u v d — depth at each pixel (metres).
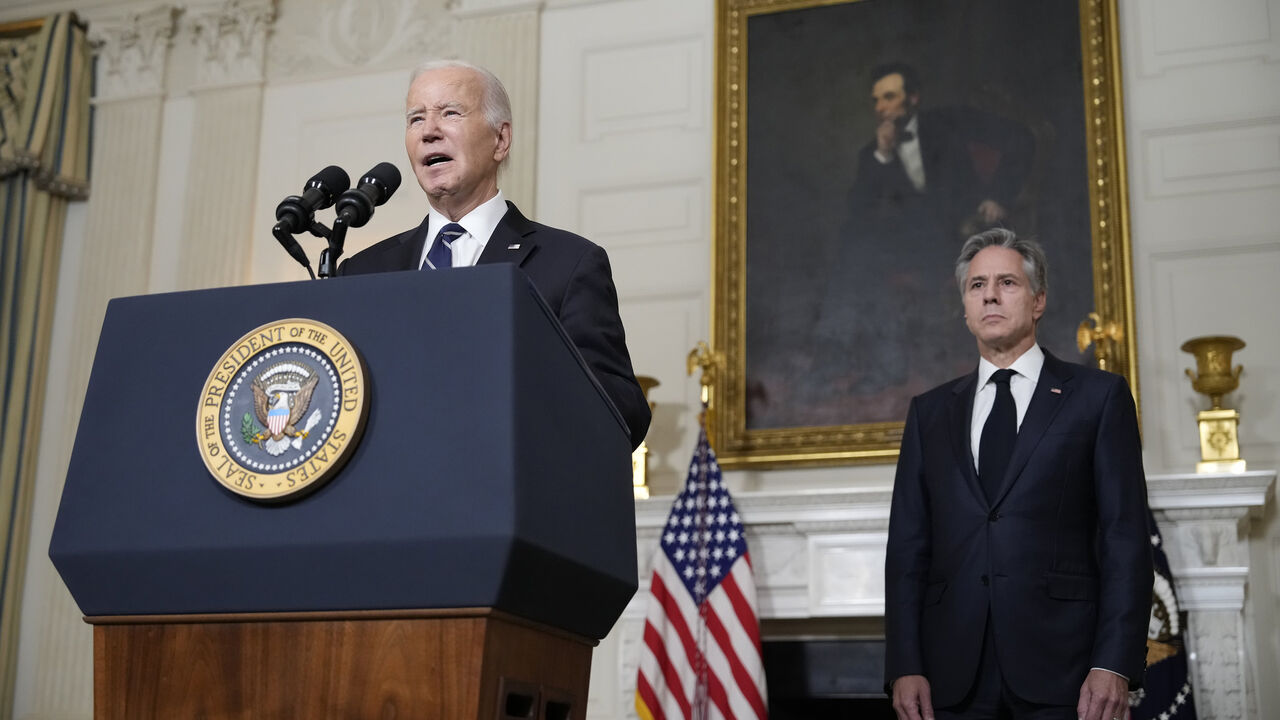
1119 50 5.18
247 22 6.55
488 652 1.08
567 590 1.21
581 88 5.90
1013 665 2.70
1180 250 4.96
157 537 1.14
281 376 1.14
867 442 5.04
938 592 2.89
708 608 4.59
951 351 5.08
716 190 5.48
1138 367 4.88
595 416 1.31
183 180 6.46
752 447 5.17
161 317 1.22
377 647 1.10
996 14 5.36
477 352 1.12
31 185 6.45
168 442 1.17
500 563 1.07
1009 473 2.87
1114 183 5.02
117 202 6.46
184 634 1.14
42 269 6.38
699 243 5.55
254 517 1.12
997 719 2.72
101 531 1.16
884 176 5.34
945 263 5.18
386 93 6.28
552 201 5.78
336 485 1.11
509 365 1.12
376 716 1.08
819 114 5.48
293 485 1.10
